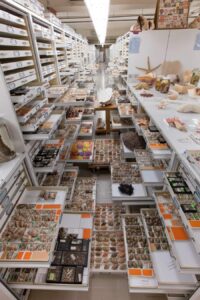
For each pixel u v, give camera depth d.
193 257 1.09
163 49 2.46
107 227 1.82
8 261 0.99
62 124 2.76
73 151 2.73
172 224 1.27
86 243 1.46
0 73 1.04
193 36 2.34
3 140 1.19
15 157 1.29
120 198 1.92
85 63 6.73
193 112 1.60
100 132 3.90
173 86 2.36
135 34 2.40
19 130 1.25
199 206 1.10
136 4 4.46
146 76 2.45
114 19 7.37
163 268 1.26
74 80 4.01
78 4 4.10
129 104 3.41
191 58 2.47
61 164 2.29
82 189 2.28
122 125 3.27
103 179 2.69
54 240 1.10
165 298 1.41
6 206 1.17
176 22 2.29
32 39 1.54
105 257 1.53
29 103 1.51
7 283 1.20
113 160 2.72
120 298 1.42
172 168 1.55
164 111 1.65
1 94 1.10
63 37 2.87
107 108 3.60
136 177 2.19
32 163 1.54
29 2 1.49
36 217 1.23
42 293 1.46
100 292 1.46
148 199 1.91
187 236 1.19
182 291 1.25
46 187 1.46
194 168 0.94
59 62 2.64
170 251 1.29
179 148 1.09
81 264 1.31
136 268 1.34
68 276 1.24
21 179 1.37
